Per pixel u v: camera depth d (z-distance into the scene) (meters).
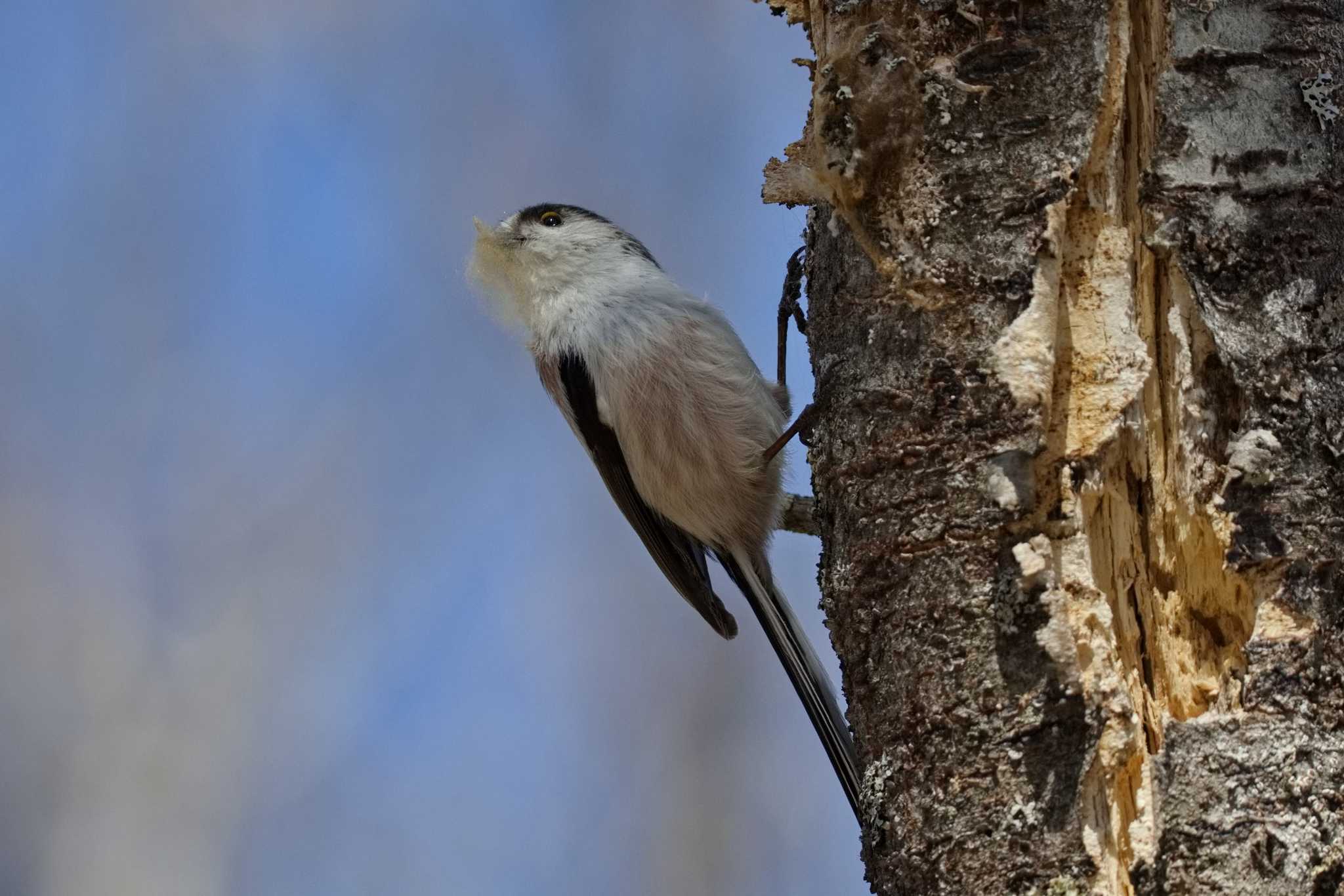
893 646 5.43
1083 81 5.42
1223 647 5.16
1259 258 5.25
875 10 5.86
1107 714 4.89
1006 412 5.25
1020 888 4.88
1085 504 5.16
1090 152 5.39
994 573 5.19
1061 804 4.88
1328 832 4.68
